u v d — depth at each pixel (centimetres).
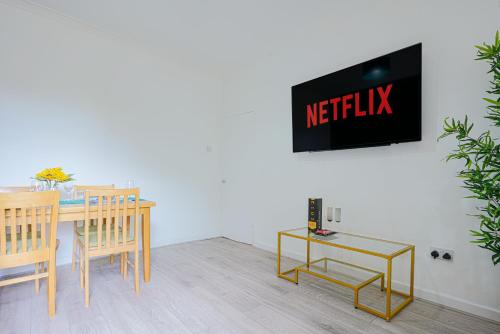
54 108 291
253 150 378
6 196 163
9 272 264
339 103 263
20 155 272
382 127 231
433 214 209
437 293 206
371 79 238
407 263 223
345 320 184
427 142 212
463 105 195
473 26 191
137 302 209
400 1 228
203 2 252
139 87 353
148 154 360
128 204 233
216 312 195
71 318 185
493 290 183
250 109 383
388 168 235
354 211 259
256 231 372
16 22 270
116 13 272
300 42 313
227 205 425
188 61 382
